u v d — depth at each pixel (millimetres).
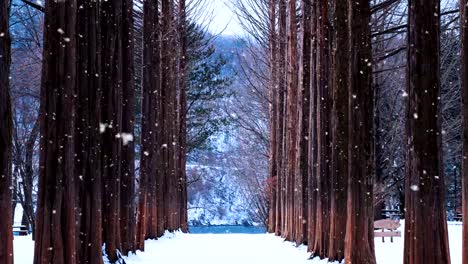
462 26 8945
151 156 24156
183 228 39625
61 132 9742
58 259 9516
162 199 28078
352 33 12789
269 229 35656
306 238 22078
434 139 9109
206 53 48375
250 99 67688
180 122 39875
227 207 79062
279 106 31656
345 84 15266
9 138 7965
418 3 9250
